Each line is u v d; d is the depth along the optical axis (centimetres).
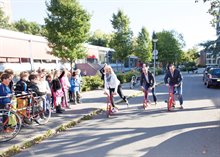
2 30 2345
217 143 682
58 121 974
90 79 2155
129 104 1400
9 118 759
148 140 726
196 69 6844
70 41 2159
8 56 2317
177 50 6888
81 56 2284
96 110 1198
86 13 2222
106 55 4656
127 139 742
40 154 643
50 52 2292
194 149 639
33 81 951
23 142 724
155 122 948
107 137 770
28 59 2595
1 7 5662
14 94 848
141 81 1281
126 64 5116
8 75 813
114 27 3578
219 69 2408
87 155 621
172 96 1203
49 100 1070
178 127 863
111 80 1121
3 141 737
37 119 917
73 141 743
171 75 1199
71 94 1422
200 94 1847
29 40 2623
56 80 1128
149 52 5488
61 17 2178
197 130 819
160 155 606
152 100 1550
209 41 2684
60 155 630
